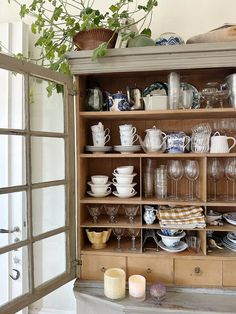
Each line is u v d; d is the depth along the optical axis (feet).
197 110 3.66
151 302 3.52
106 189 4.14
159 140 3.99
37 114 3.94
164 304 3.48
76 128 3.93
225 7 4.45
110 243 4.28
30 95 3.64
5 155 3.77
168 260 3.81
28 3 4.98
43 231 3.82
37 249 4.09
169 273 3.80
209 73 4.15
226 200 3.99
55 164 4.18
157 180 4.30
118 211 4.63
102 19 3.97
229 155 3.70
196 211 3.91
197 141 3.96
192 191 4.46
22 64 3.32
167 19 4.58
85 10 3.86
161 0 4.58
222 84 4.16
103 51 3.43
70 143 3.93
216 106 4.06
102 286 3.84
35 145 4.25
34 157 4.24
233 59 3.48
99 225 3.95
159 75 4.29
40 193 3.87
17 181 3.76
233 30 3.58
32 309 5.03
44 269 4.06
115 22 3.79
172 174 4.25
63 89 3.84
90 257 3.94
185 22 4.54
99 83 4.58
